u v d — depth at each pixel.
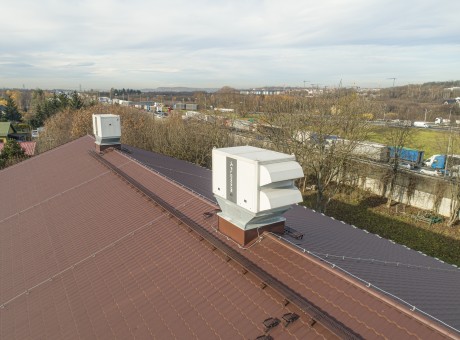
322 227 10.02
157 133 36.84
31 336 6.11
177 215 8.43
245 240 6.38
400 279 6.80
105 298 6.46
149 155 18.38
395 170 28.34
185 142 34.62
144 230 8.43
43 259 8.65
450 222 24.22
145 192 10.28
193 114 44.16
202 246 7.05
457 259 19.84
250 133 36.41
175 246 7.37
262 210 5.77
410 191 28.19
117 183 11.89
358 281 4.99
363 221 25.44
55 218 10.82
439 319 5.06
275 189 5.79
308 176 32.03
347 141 25.83
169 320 5.44
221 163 6.38
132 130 38.44
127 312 5.91
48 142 41.06
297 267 5.57
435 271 8.69
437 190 26.09
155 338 5.19
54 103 73.75
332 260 6.67
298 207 12.42
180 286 6.14
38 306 6.89
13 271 8.54
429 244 21.67
